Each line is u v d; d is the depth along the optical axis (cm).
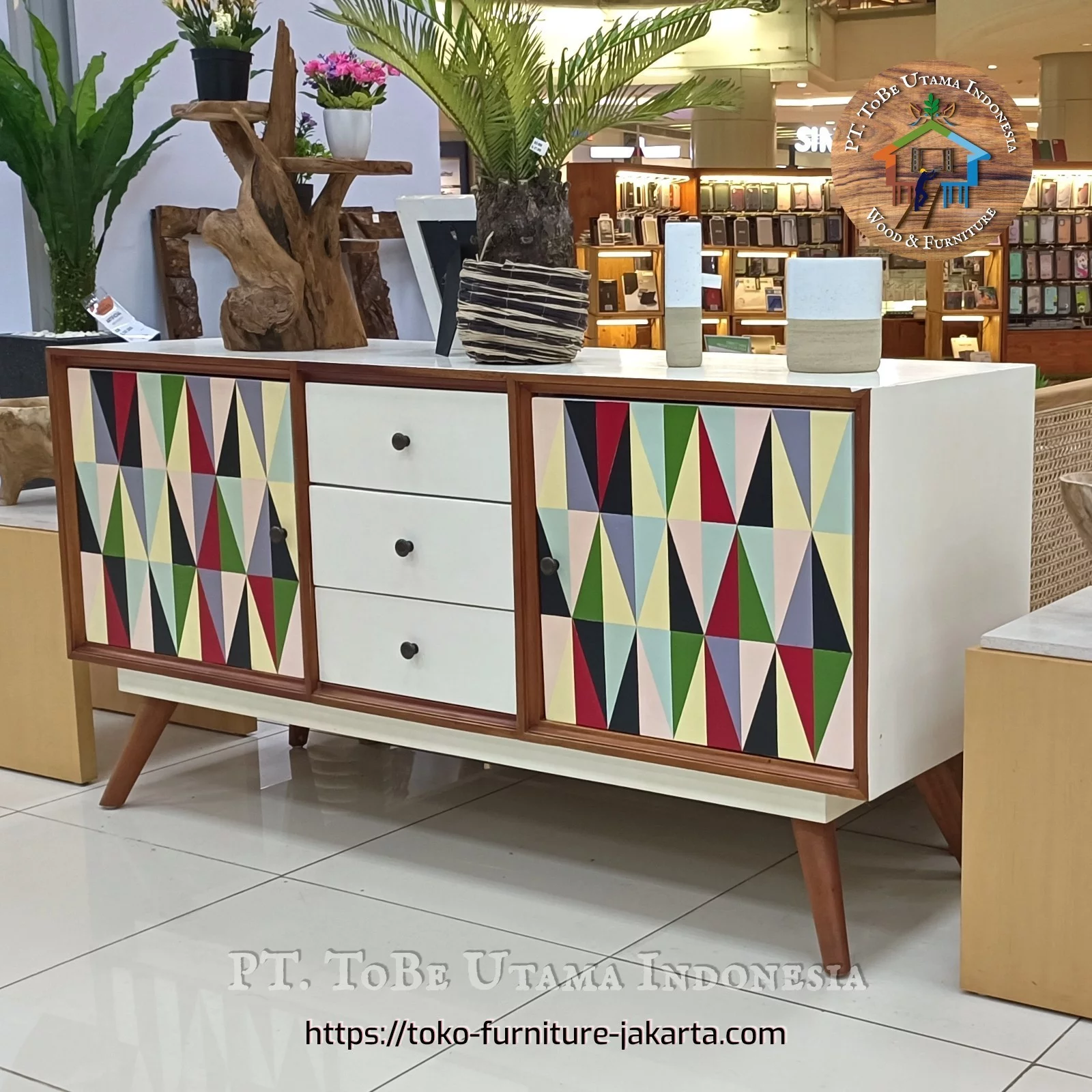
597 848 296
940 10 1465
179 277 467
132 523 314
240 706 308
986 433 251
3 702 353
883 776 231
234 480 295
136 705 399
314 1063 212
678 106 284
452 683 271
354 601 282
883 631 227
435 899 271
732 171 1152
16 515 352
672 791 251
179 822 315
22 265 455
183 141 475
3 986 238
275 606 294
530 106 268
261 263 301
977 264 1198
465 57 268
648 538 243
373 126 530
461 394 259
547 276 262
